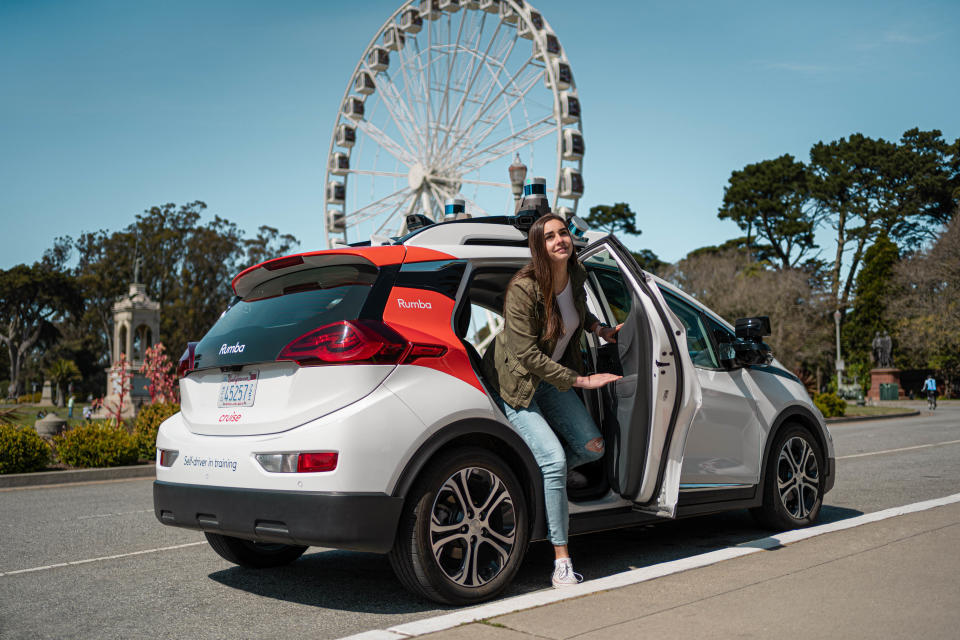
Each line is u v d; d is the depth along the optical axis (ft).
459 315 12.88
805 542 14.58
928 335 153.79
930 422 68.33
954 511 16.94
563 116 77.30
